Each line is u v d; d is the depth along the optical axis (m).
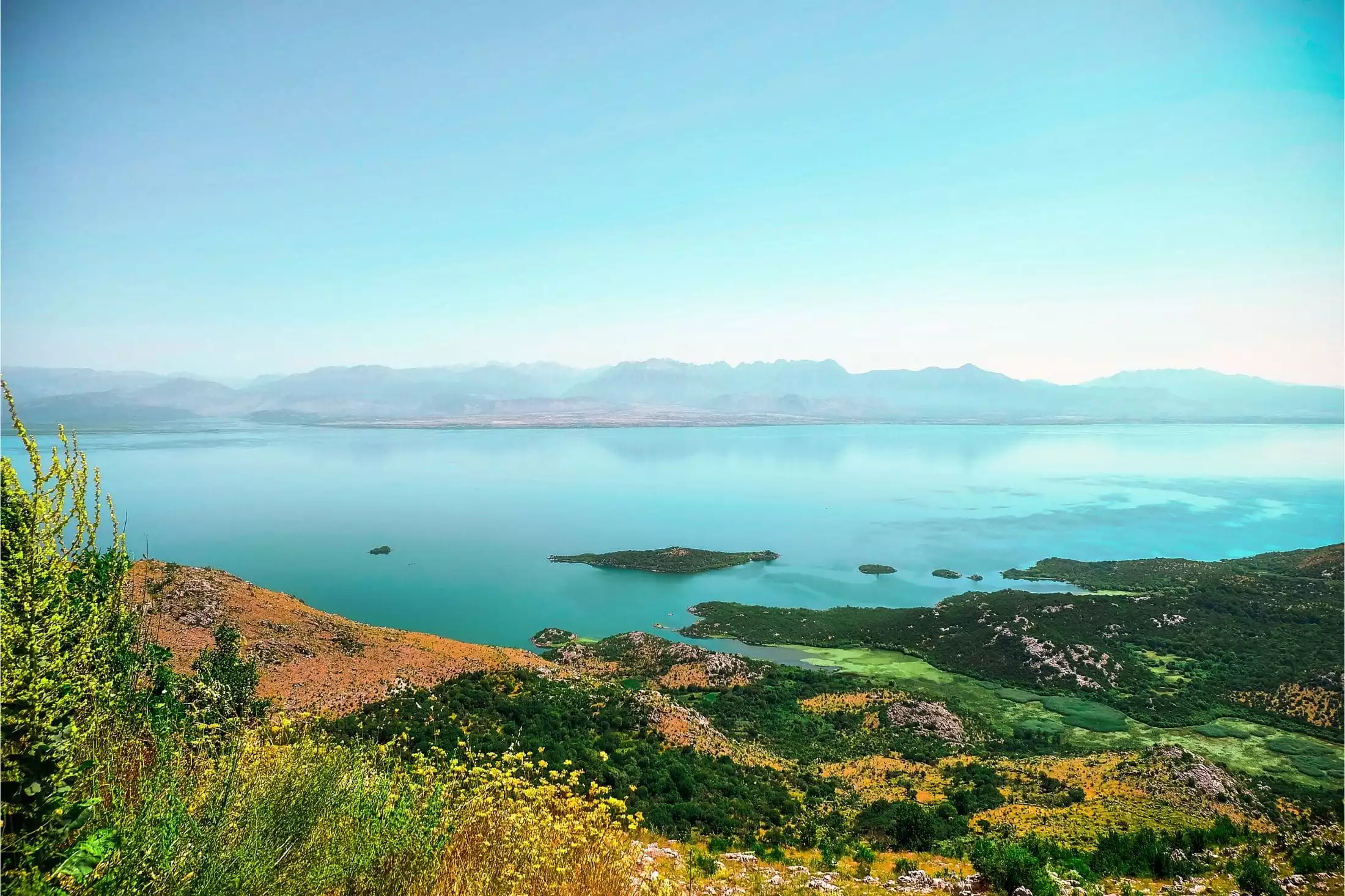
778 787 38.84
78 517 6.75
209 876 6.11
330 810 7.70
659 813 27.44
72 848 5.62
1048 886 18.70
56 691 5.97
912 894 18.84
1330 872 22.70
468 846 8.70
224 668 16.44
